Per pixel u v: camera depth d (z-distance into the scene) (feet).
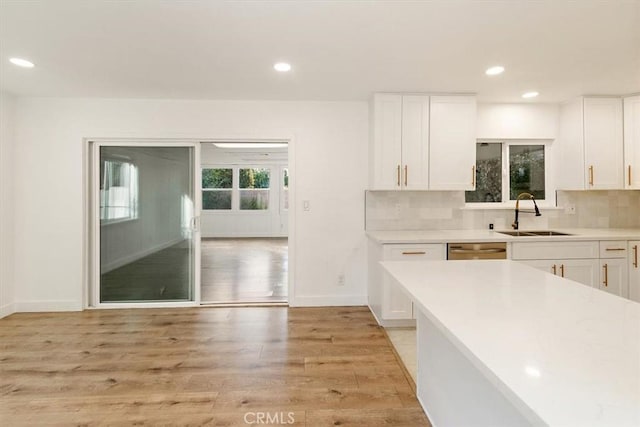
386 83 10.31
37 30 7.02
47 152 11.71
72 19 6.58
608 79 9.92
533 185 12.93
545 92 11.14
